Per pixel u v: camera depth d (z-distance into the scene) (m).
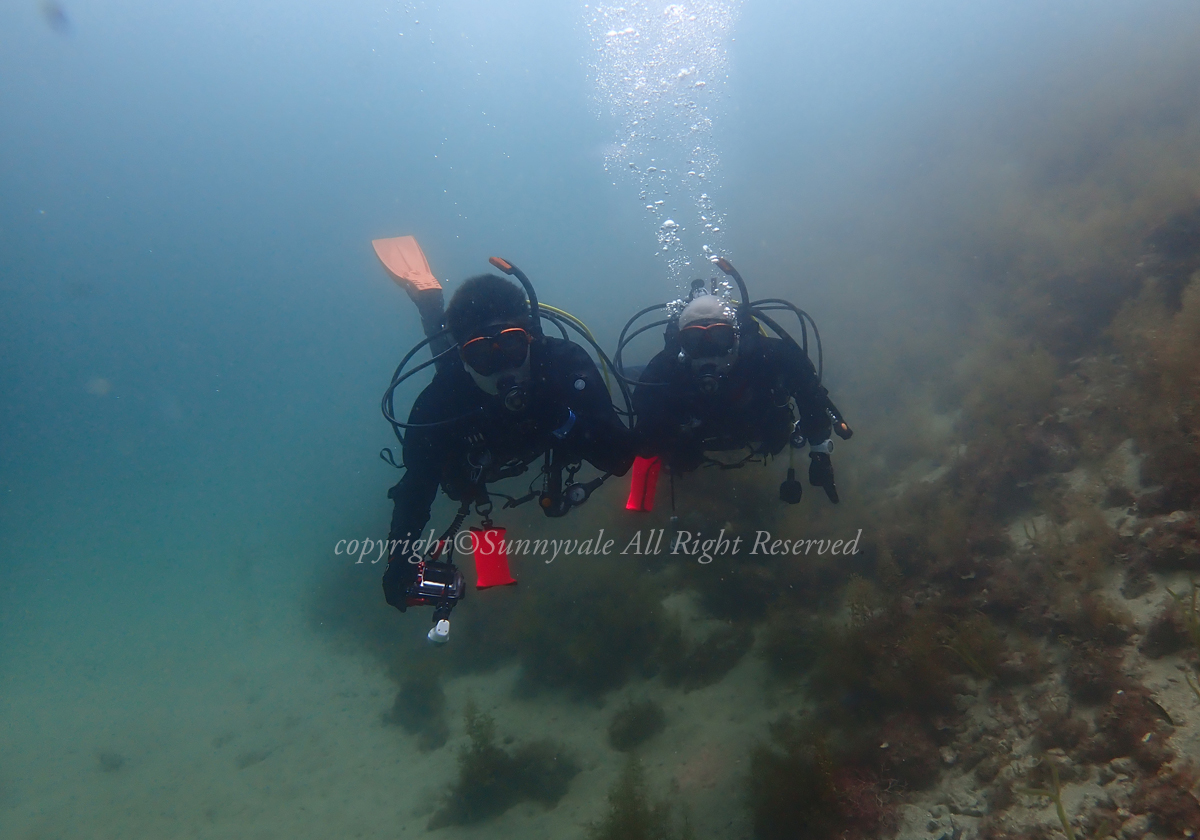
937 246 11.16
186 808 7.80
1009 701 3.71
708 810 4.43
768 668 5.50
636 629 6.48
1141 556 3.64
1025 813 3.06
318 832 6.42
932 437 6.59
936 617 4.43
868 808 3.70
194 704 11.01
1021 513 4.90
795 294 14.00
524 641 7.23
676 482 7.07
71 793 9.10
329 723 8.74
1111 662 3.29
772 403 3.81
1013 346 6.63
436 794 6.32
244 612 15.61
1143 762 2.81
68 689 13.68
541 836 5.02
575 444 2.99
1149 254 6.12
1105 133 9.79
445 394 2.97
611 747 5.72
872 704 4.39
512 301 2.85
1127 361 5.09
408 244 6.28
